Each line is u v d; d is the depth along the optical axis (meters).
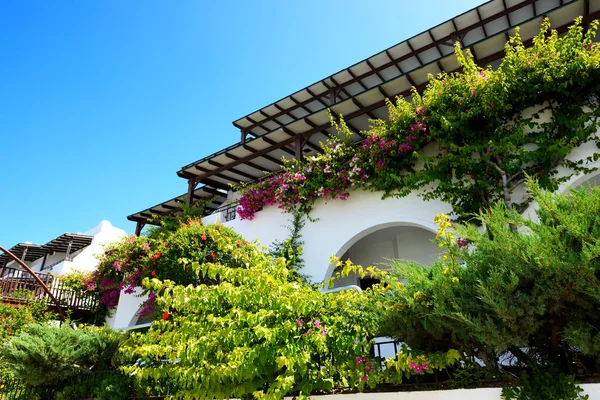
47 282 14.09
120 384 5.41
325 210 8.79
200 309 3.84
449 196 6.85
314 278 8.41
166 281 3.93
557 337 2.86
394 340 3.75
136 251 10.51
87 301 13.71
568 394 2.65
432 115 7.20
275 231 9.45
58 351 5.98
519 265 2.67
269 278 3.50
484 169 6.63
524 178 6.32
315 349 3.57
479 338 2.71
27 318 11.95
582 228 2.56
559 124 6.22
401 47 11.26
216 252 9.02
